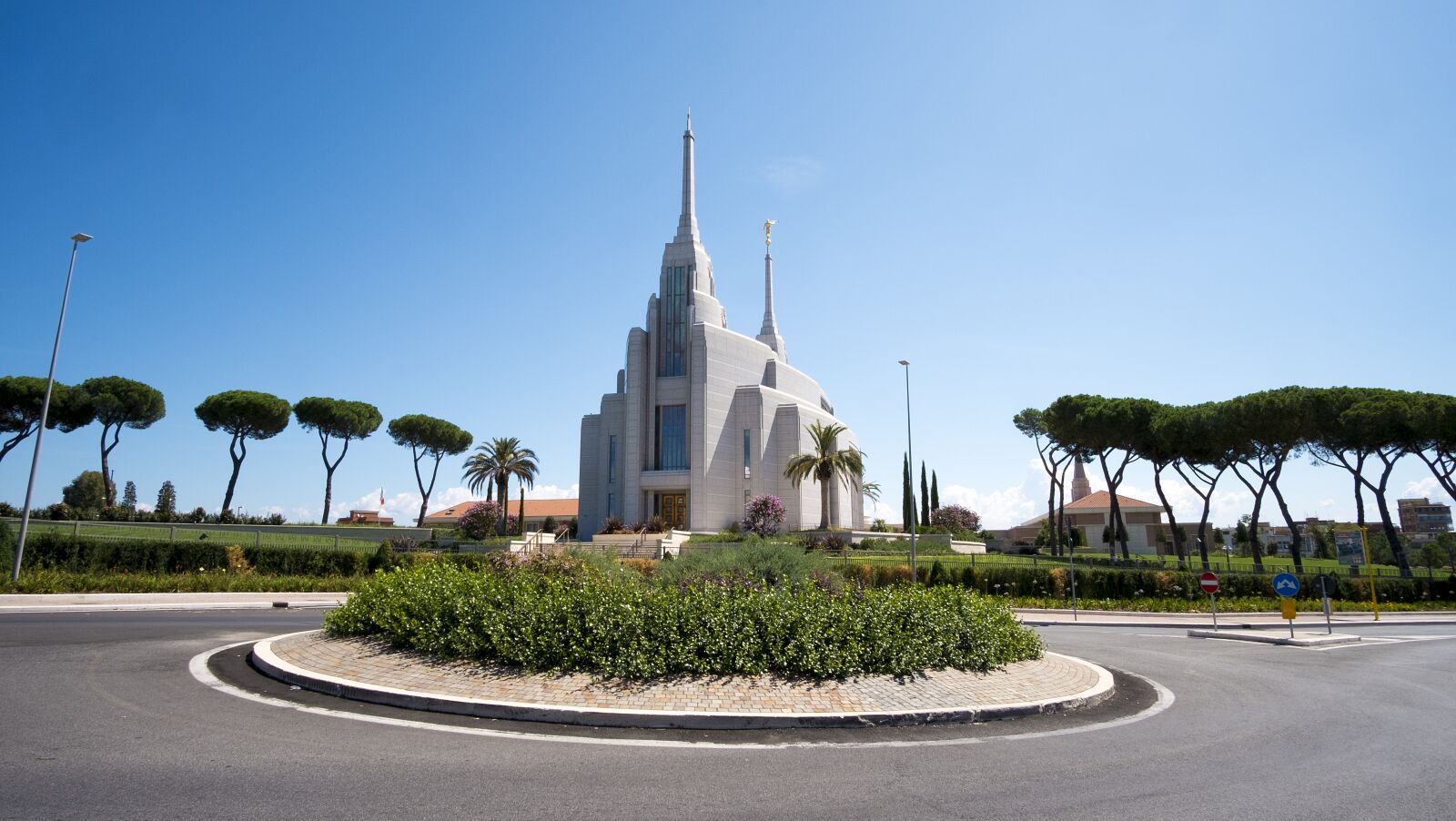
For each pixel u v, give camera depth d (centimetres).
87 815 593
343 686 1063
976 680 1149
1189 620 2953
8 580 2492
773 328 8581
